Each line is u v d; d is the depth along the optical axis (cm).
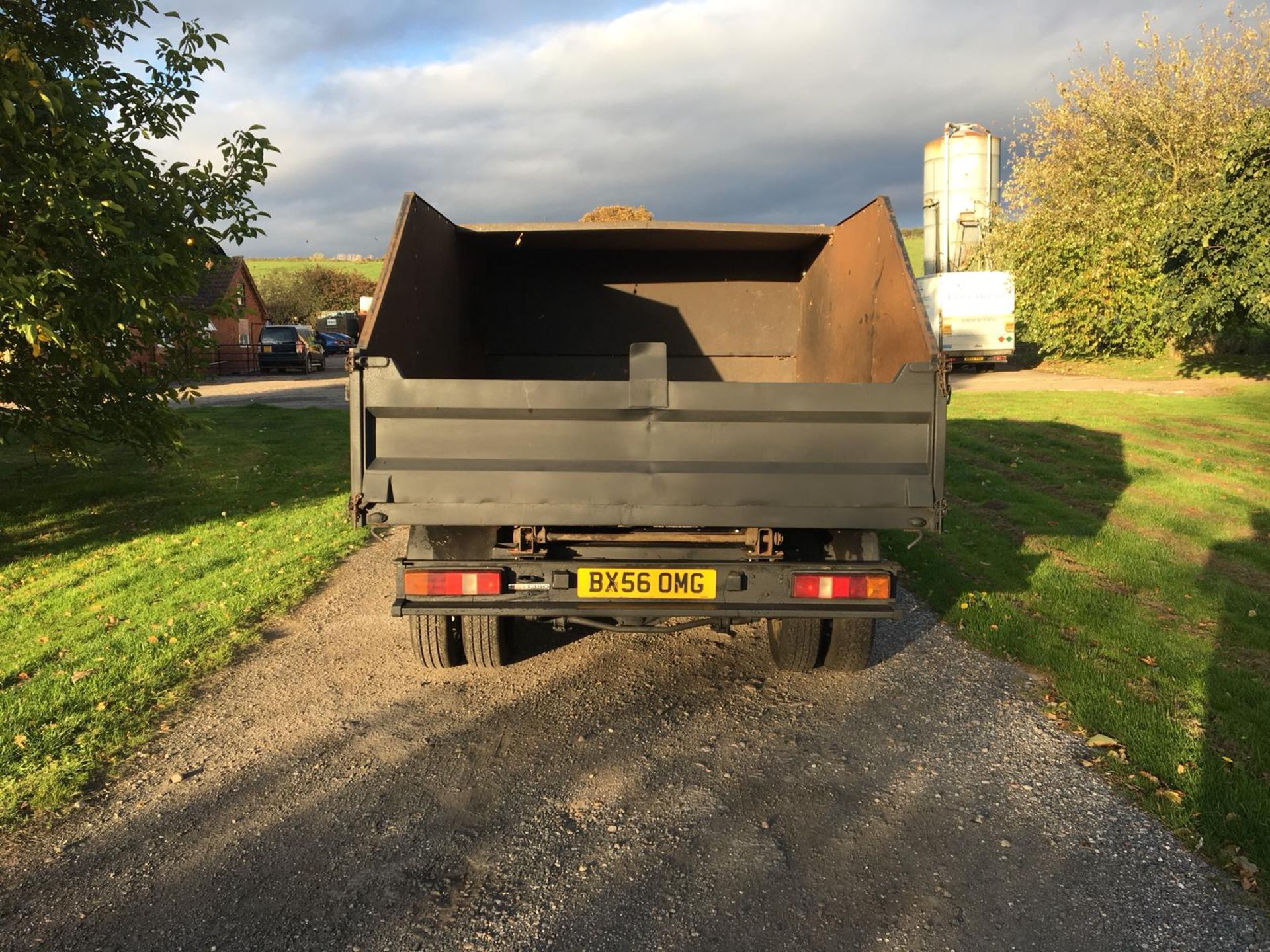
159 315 769
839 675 464
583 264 646
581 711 422
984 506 886
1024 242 2577
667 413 361
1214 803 321
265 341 3631
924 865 292
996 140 2941
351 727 404
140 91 762
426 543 398
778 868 291
